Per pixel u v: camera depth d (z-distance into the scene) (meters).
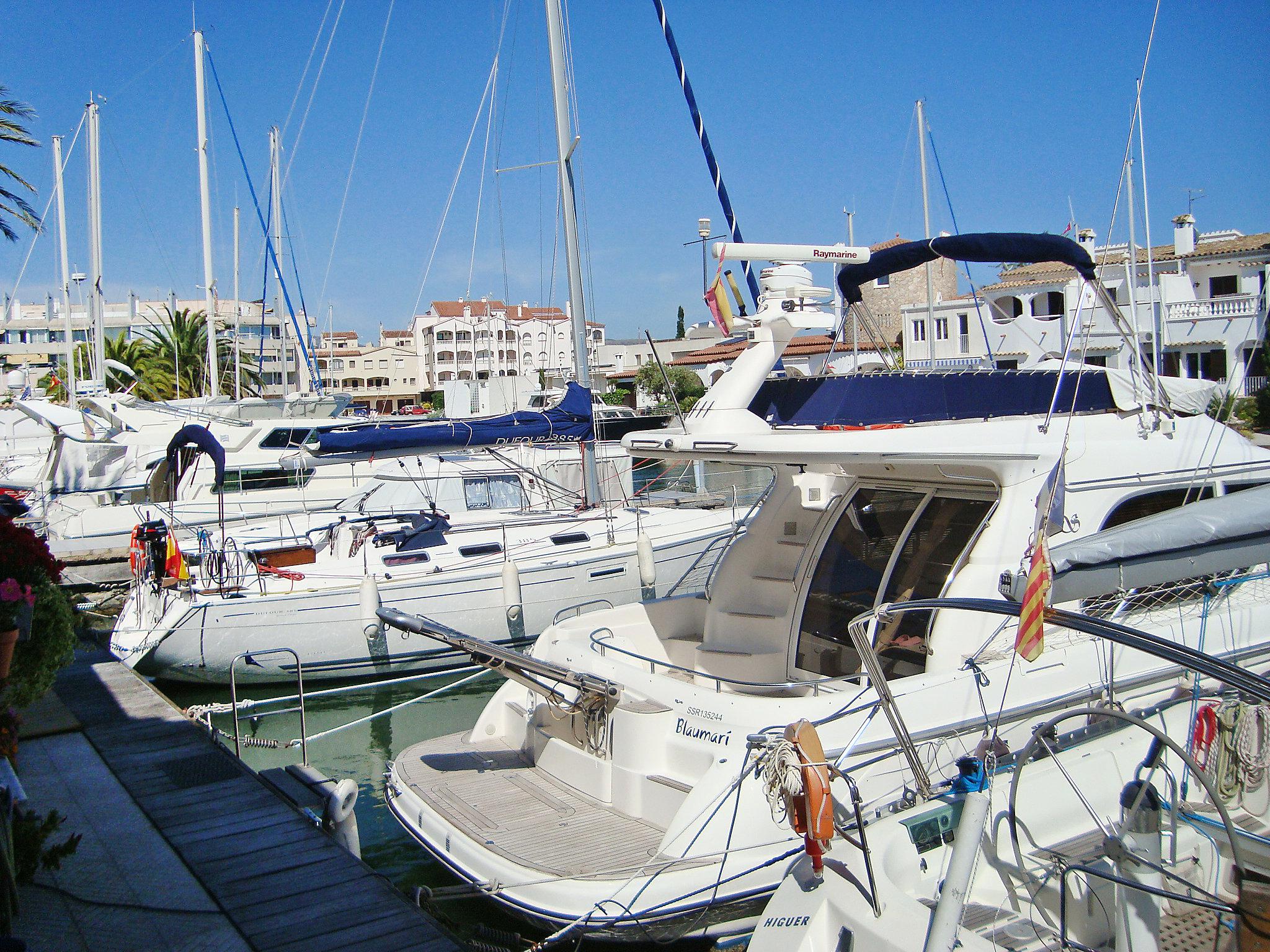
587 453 14.19
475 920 5.39
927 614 5.80
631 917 4.64
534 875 4.89
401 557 11.73
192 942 4.30
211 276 24.70
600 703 5.85
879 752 5.11
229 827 5.62
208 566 11.38
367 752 9.76
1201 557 4.43
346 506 15.40
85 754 7.10
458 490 14.52
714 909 4.77
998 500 5.77
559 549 12.08
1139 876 4.17
